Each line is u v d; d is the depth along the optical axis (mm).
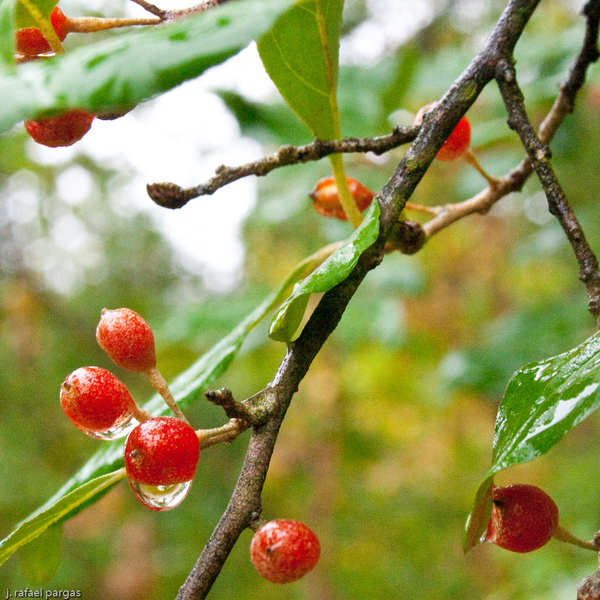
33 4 968
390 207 1158
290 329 1120
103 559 6473
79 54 724
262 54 1304
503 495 1091
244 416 1000
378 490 7324
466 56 3779
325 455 5602
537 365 1075
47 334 6668
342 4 1286
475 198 1680
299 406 5590
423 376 5730
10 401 6449
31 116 670
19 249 6637
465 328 5188
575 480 5730
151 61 690
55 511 1132
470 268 5516
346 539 6836
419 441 6820
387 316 4000
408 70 3041
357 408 5996
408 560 6879
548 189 1164
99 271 8125
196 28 714
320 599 5660
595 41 1608
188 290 8680
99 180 7008
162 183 1225
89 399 1010
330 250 1634
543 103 3209
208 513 7020
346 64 3395
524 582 4820
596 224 4070
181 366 4281
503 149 3998
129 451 948
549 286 5270
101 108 681
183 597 903
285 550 893
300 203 3691
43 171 6531
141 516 6910
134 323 1069
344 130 3166
